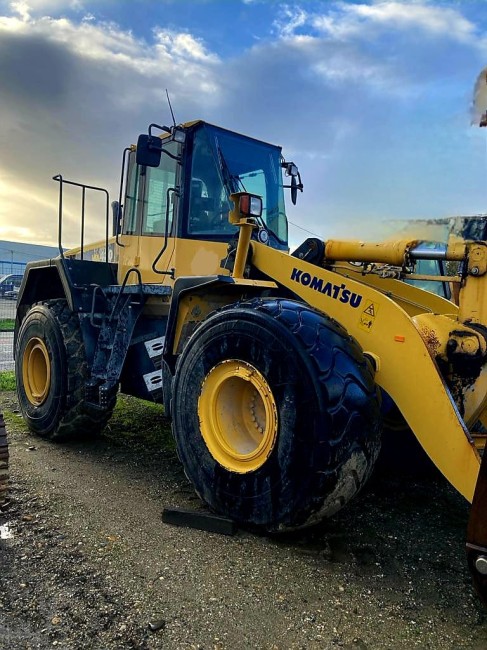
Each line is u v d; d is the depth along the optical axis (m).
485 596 2.08
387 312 3.00
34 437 5.18
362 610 2.45
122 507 3.49
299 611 2.42
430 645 2.22
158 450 4.86
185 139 4.51
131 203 5.20
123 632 2.24
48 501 3.56
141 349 4.80
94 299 4.93
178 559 2.83
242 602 2.47
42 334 5.09
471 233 3.10
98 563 2.78
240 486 3.04
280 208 5.02
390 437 3.94
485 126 2.91
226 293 3.82
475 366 2.91
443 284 5.07
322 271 3.39
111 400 4.73
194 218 4.55
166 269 4.70
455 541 3.19
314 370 2.78
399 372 2.91
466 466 2.60
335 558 2.91
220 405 3.21
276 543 3.01
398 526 3.37
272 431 2.89
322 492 2.74
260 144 4.89
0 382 7.86
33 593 2.50
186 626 2.29
